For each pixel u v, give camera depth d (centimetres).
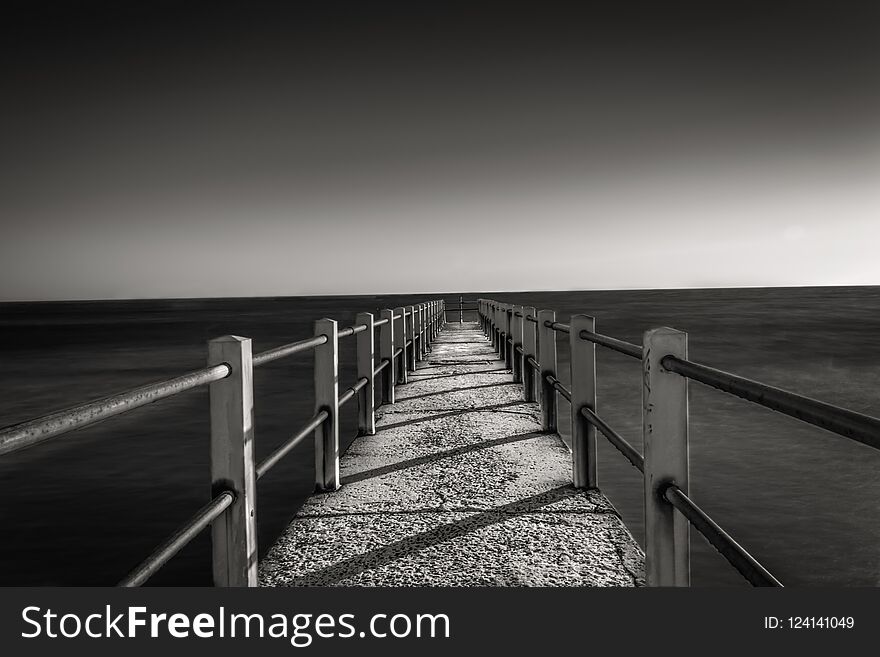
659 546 253
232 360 261
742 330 4625
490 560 336
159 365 2916
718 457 1070
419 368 1251
